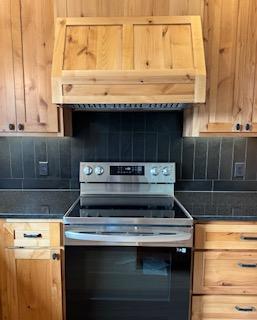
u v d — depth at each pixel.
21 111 1.74
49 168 2.08
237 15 1.65
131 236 1.45
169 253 1.49
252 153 2.07
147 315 1.55
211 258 1.55
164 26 1.61
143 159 2.07
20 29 1.67
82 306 1.55
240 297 1.59
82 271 1.52
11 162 2.07
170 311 1.54
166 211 1.61
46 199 1.86
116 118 2.06
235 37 1.66
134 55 1.54
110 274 1.52
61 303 1.61
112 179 2.00
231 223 1.52
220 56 1.68
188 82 1.49
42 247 1.56
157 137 2.07
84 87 1.50
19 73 1.71
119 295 1.54
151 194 2.01
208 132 1.75
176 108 1.88
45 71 1.71
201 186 2.09
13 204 1.73
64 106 1.72
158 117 2.05
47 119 1.75
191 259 1.54
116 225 1.47
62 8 1.65
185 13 1.65
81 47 1.56
